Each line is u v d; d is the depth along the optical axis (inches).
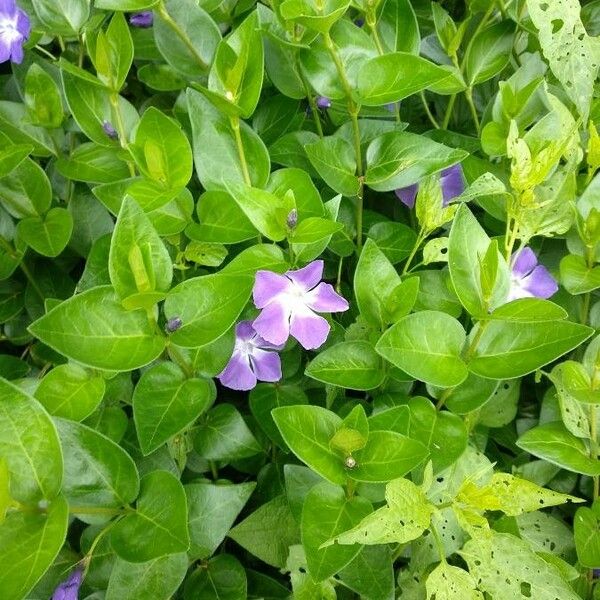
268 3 16.1
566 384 11.9
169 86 16.4
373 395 13.1
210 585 12.4
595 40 13.0
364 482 11.1
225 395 14.9
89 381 11.5
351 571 11.5
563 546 12.7
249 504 13.7
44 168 16.7
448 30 15.2
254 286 11.0
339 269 14.4
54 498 9.5
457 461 12.2
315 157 13.7
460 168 14.4
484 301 10.9
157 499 10.6
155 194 12.3
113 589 10.7
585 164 14.7
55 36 17.6
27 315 15.6
